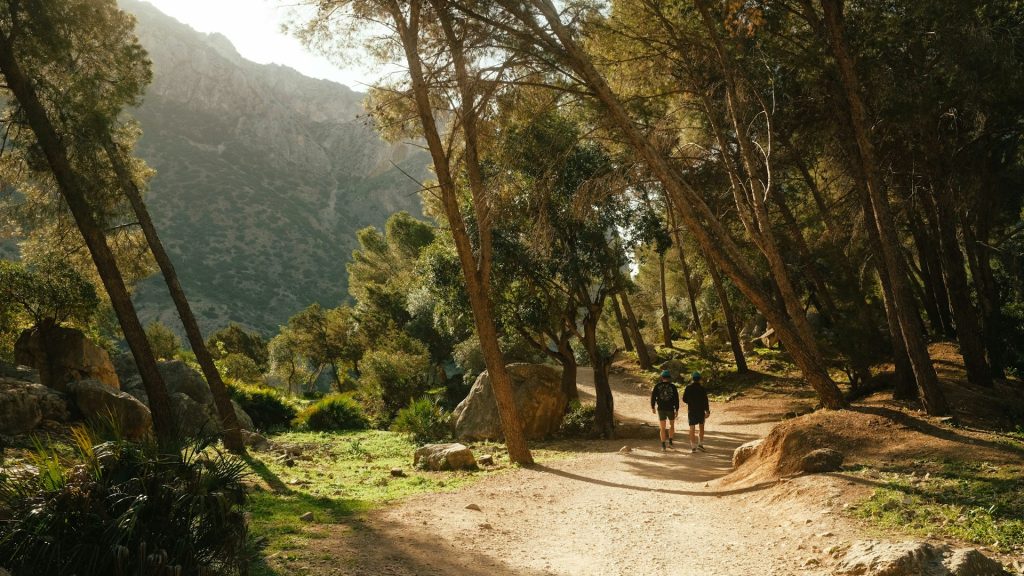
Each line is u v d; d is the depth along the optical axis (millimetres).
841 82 14883
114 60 14000
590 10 13258
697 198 12656
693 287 50156
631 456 15117
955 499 6930
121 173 14031
